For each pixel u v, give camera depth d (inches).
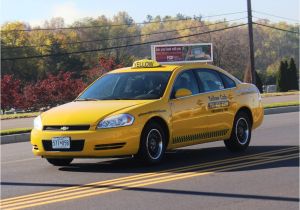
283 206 271.9
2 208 280.8
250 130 478.0
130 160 427.8
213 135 438.9
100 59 2015.3
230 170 371.9
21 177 375.6
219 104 443.8
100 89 425.7
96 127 369.1
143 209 270.2
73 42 3604.8
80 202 288.4
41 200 296.8
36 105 1845.5
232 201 283.0
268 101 1359.5
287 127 695.1
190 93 418.0
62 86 1843.0
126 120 372.8
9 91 1833.2
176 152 472.7
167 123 397.7
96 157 370.9
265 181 332.5
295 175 350.0
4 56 3425.2
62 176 369.7
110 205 279.7
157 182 334.0
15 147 636.7
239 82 478.0
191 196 295.7
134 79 423.2
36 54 3491.6
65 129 374.0
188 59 1893.5
